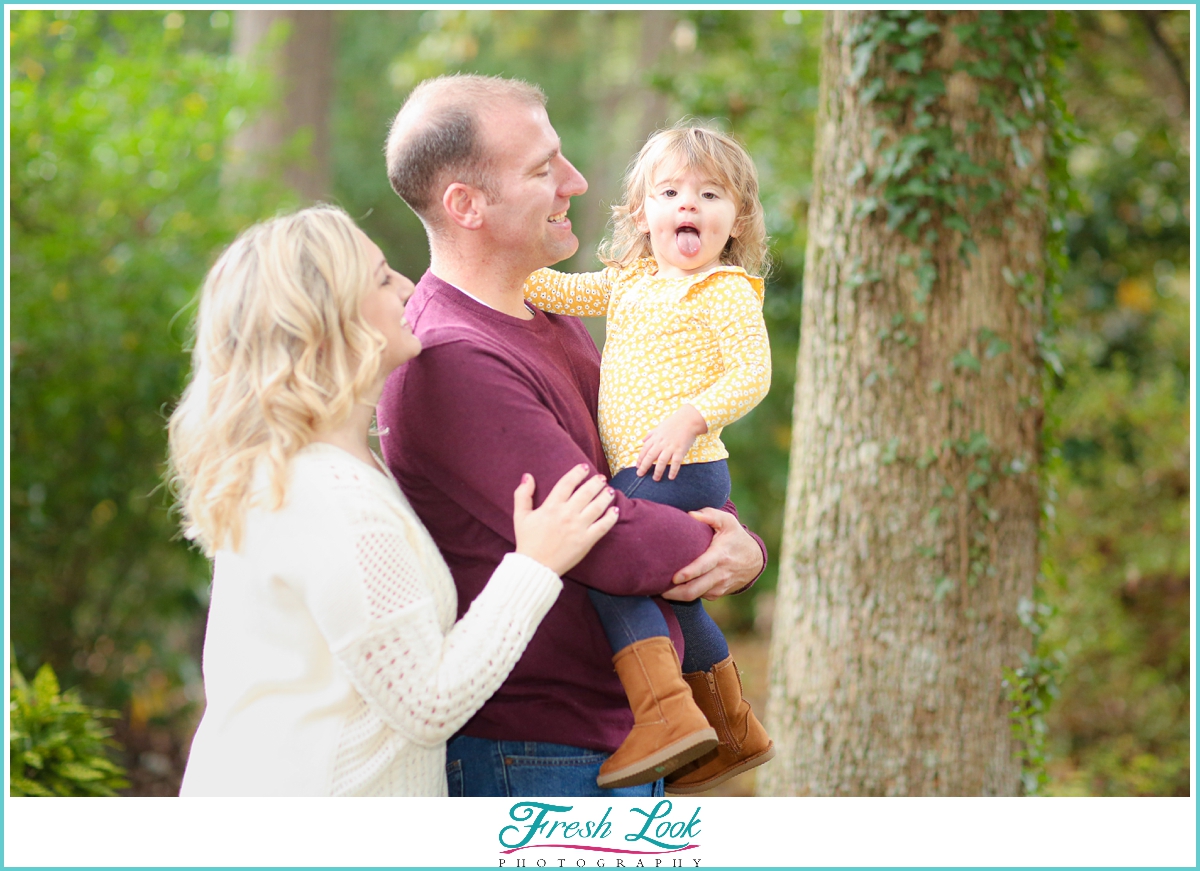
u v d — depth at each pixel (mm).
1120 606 6715
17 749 3900
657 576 2180
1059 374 4254
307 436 1963
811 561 4223
